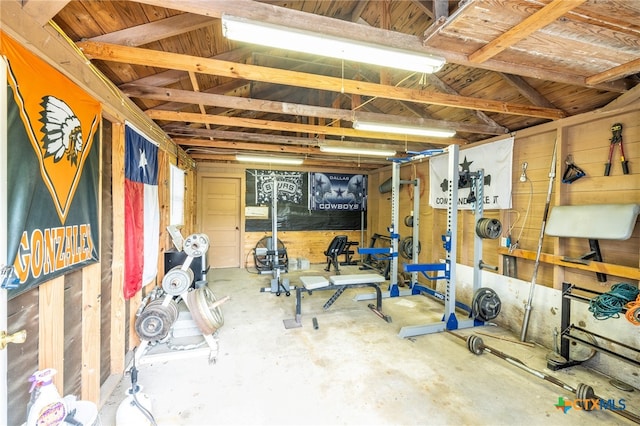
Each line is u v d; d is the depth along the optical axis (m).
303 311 4.17
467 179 4.30
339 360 2.81
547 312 3.21
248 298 4.76
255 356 2.88
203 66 2.23
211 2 1.52
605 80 2.29
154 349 2.94
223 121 3.52
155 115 3.25
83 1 1.71
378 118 3.47
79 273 1.93
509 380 2.52
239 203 7.29
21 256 1.28
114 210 2.48
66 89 1.64
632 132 2.63
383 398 2.25
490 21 1.62
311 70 4.41
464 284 4.41
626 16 1.57
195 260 4.07
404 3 3.26
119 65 2.41
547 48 1.91
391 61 1.95
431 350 3.04
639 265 2.54
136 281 2.79
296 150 5.41
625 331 2.54
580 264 2.85
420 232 5.76
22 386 1.39
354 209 8.03
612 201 2.77
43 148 1.44
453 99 2.92
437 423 2.00
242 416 2.04
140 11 1.98
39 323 1.50
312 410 2.11
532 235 3.53
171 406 2.14
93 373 2.04
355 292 5.22
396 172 4.97
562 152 3.15
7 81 1.20
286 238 7.56
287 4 3.20
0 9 1.14
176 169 4.67
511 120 3.80
